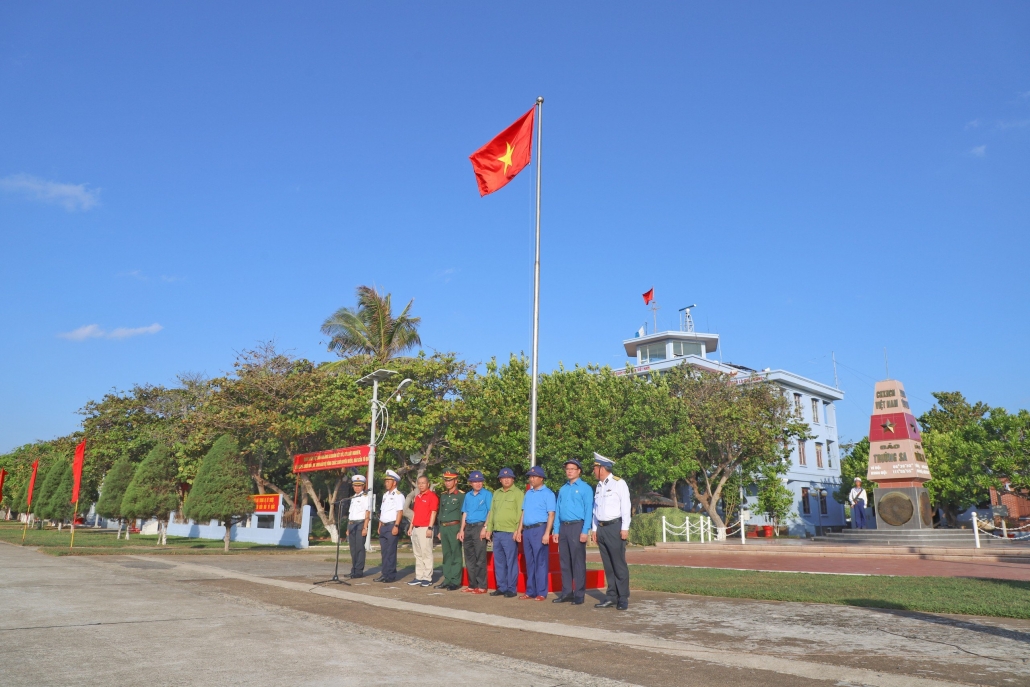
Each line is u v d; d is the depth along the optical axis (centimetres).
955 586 1072
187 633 666
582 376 2816
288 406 2848
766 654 588
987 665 539
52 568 1331
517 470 2823
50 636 641
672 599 962
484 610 844
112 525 5316
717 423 3144
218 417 2678
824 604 895
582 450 2658
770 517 3794
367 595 982
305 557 2008
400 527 1205
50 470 4119
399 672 524
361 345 3316
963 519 4028
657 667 543
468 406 2969
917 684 482
